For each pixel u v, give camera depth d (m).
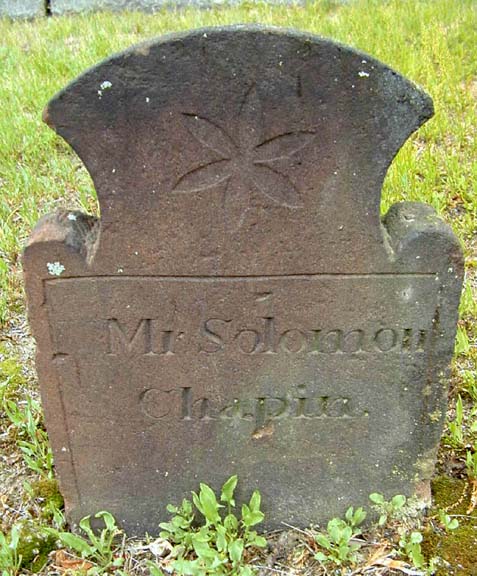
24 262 0.66
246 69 0.59
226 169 0.63
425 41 1.79
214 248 0.66
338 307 0.69
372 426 0.75
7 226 1.25
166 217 0.64
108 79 0.59
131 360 0.71
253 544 0.76
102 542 0.76
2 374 1.00
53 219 0.68
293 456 0.77
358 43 1.86
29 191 1.36
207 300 0.68
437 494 0.81
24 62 1.92
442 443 0.87
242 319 0.69
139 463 0.76
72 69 1.83
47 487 0.83
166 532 0.79
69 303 0.68
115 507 0.79
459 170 1.33
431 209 0.70
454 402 0.93
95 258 0.66
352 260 0.67
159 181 0.63
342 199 0.64
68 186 1.39
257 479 0.78
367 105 0.60
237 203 0.64
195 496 0.76
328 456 0.77
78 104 0.60
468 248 1.19
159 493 0.78
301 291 0.68
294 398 0.74
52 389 0.72
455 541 0.77
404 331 0.70
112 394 0.72
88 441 0.75
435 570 0.74
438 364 0.72
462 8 2.18
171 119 0.60
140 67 0.59
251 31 0.57
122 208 0.64
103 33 2.12
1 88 1.75
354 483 0.79
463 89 1.68
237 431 0.75
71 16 2.52
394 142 0.62
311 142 0.62
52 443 0.75
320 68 0.59
